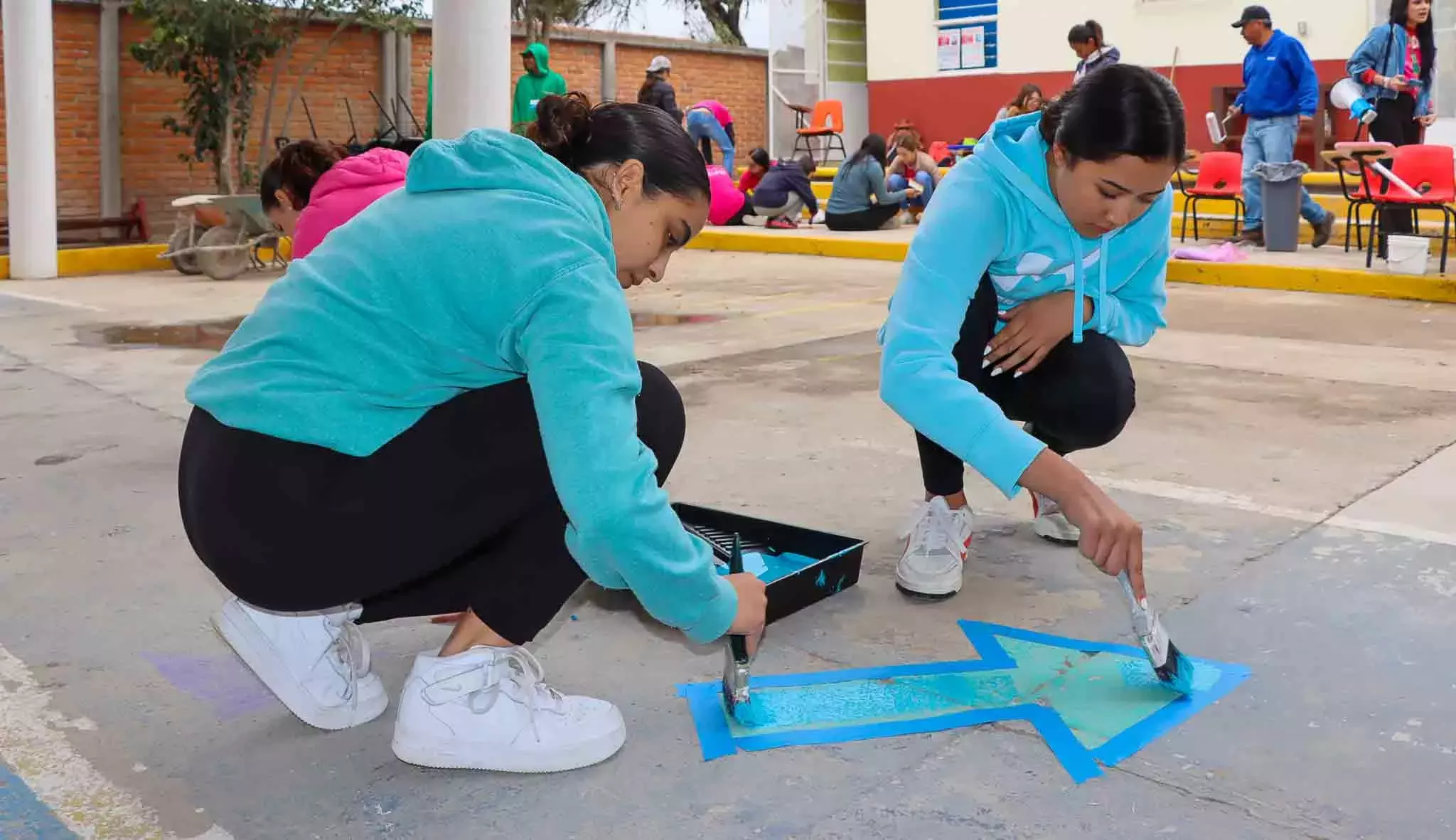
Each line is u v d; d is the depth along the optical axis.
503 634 1.90
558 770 1.93
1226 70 13.09
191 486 1.71
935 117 15.38
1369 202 7.67
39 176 9.48
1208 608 2.52
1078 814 1.78
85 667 2.33
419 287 1.60
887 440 3.96
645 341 6.02
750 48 16.42
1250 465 3.57
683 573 1.61
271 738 2.06
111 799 1.86
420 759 1.92
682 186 1.70
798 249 10.78
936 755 1.96
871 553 2.92
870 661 2.32
